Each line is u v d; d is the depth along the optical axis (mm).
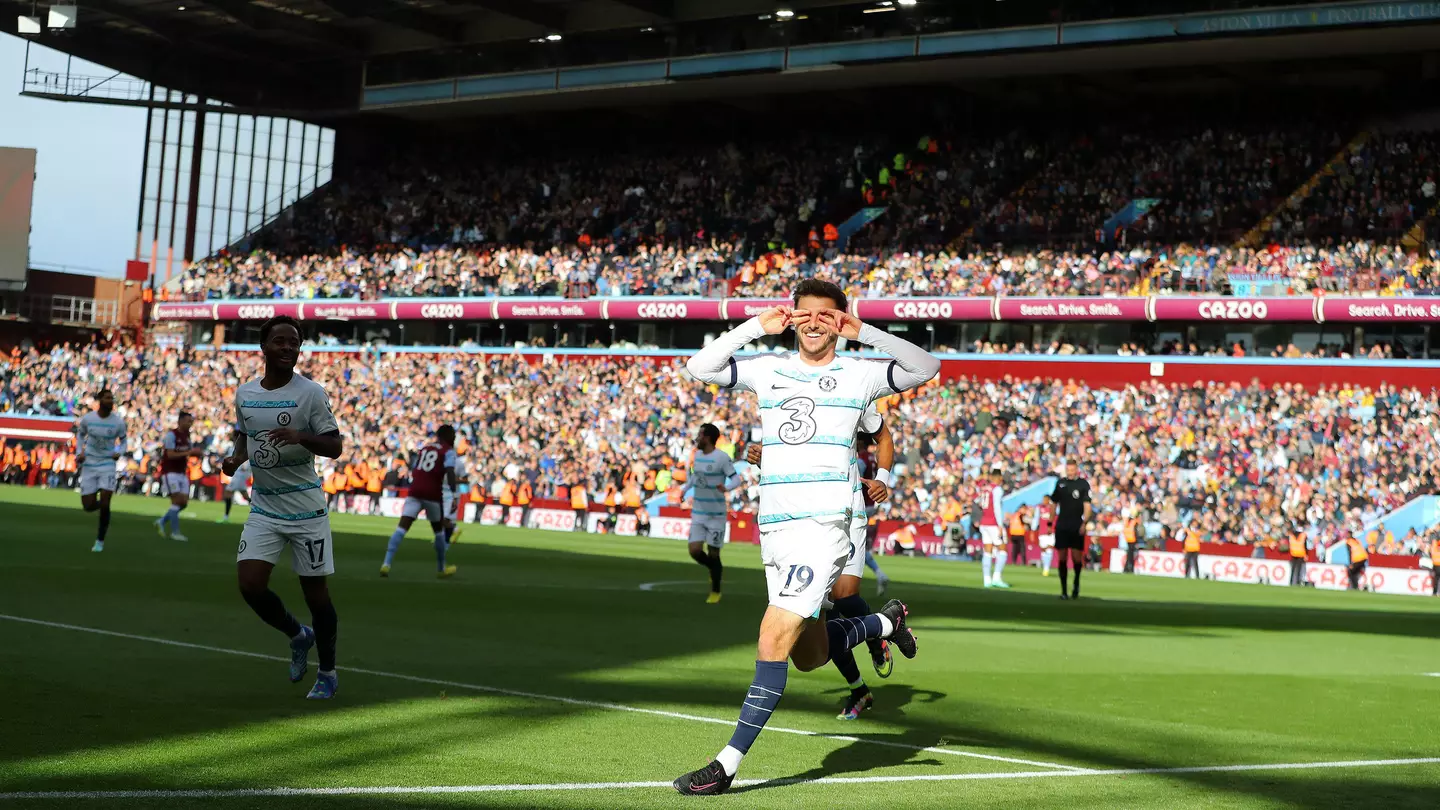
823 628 6816
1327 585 32375
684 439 41375
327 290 52469
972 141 49062
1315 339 38750
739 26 45031
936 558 36250
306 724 6840
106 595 13344
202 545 21938
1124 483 35406
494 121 58531
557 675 9328
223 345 54375
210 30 53500
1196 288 39562
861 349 44250
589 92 51344
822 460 5957
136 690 7695
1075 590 21312
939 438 39031
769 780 6023
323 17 51031
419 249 54156
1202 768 6902
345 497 44875
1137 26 37688
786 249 48062
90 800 4977
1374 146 42375
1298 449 35281
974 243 45531
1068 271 41625
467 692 8258
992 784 6172
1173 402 37844
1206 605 21609
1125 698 9664
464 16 49625
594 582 19375
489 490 43188
